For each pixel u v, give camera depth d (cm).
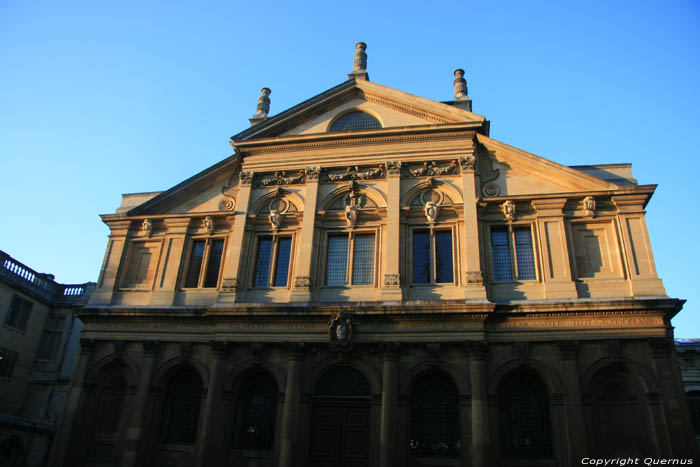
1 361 3438
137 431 2472
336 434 2348
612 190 2509
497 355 2317
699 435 3503
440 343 2341
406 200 2722
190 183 3011
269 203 2898
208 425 2395
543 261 2458
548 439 2205
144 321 2705
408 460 2234
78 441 2552
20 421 3081
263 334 2511
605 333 2253
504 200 2597
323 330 2467
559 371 2245
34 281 3756
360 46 3247
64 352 3734
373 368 2375
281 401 2406
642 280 2333
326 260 2695
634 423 2170
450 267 2559
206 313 2584
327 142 2928
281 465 2261
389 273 2517
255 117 3216
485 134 2903
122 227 3008
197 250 2906
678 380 2131
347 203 2797
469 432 2203
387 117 2969
